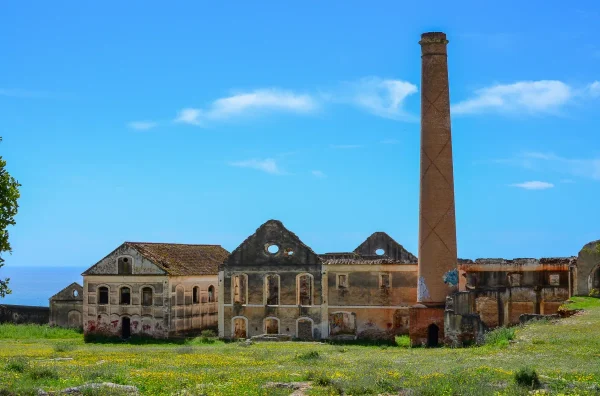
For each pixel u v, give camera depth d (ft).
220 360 130.72
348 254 233.55
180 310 231.91
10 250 123.34
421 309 182.60
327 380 94.12
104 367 114.11
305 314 216.74
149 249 236.84
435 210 185.06
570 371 97.71
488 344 150.10
